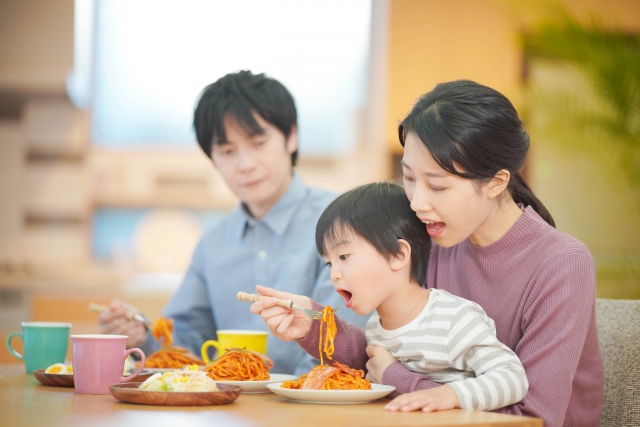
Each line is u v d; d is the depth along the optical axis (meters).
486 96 1.13
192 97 4.48
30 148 4.34
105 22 4.41
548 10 3.41
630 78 3.09
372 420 0.86
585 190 3.96
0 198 4.30
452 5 4.06
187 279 1.92
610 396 1.30
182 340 1.84
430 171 1.09
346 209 1.18
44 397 1.07
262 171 1.75
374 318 1.28
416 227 1.19
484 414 0.93
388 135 4.04
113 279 3.80
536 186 3.93
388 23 4.09
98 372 1.11
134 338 1.58
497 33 4.04
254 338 1.45
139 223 4.46
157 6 4.43
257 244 1.84
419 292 1.20
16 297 3.48
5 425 0.80
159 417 0.87
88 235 4.36
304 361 1.60
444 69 4.05
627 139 3.16
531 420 0.89
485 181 1.11
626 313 1.34
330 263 1.20
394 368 1.15
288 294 1.22
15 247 4.30
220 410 0.94
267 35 4.46
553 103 3.34
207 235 1.93
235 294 1.84
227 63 4.47
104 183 4.37
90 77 4.39
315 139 4.49
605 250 3.97
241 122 1.69
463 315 1.13
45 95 4.25
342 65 4.48
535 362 1.10
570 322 1.12
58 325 1.44
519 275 1.22
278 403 1.03
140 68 4.45
